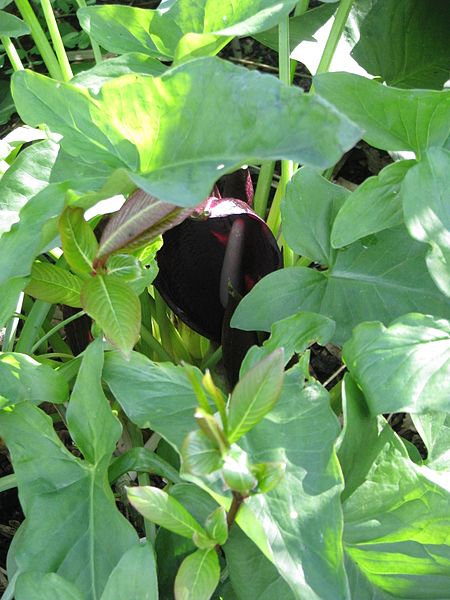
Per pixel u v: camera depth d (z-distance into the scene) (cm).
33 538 49
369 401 49
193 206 40
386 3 82
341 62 79
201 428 36
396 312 59
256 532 43
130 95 45
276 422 49
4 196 58
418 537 51
